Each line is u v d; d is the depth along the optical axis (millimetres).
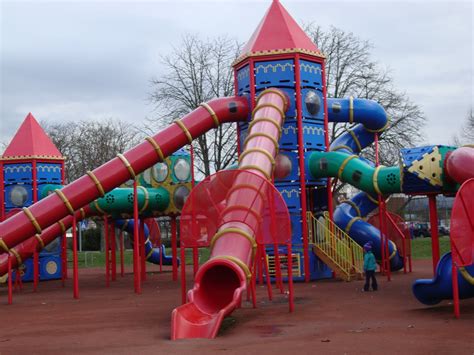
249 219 17281
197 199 17469
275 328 14320
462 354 10500
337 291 21984
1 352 12258
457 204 14805
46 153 35719
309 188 30047
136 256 24594
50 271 34812
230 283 16641
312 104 27719
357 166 26516
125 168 23172
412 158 19812
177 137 24688
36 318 17812
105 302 21453
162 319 16562
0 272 26719
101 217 32625
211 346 12195
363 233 29609
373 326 13969
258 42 27781
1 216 35125
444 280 15516
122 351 11914
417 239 54969
